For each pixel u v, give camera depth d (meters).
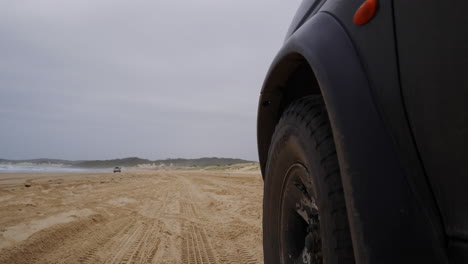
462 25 0.81
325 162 1.24
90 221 5.83
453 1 0.84
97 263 3.60
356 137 1.06
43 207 7.17
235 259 3.82
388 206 0.96
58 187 13.58
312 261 1.45
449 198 0.85
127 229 5.45
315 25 1.40
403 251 0.91
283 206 1.77
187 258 3.86
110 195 10.78
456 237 0.83
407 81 0.96
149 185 17.12
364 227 0.97
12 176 27.86
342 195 1.15
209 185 17.23
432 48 0.89
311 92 1.85
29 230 4.66
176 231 5.37
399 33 1.00
